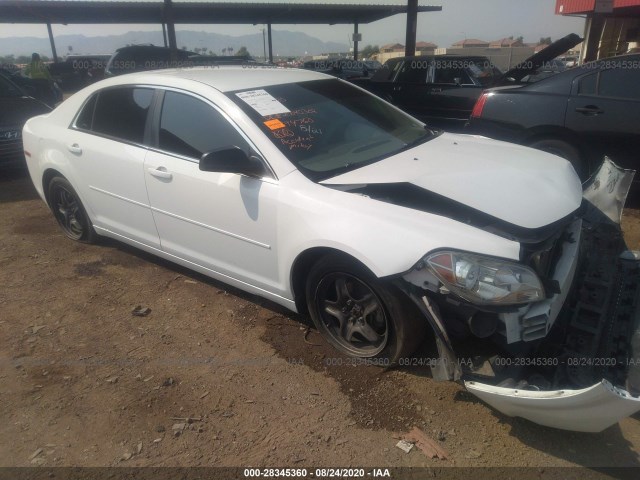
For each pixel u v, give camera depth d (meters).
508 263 2.43
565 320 2.82
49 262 4.48
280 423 2.64
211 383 2.94
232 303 3.76
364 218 2.70
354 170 3.08
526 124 5.59
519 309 2.43
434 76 9.20
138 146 3.78
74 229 4.82
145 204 3.80
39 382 2.96
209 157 2.88
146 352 3.22
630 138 5.04
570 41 6.03
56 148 4.41
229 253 3.39
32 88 12.54
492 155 3.36
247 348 3.24
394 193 2.91
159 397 2.83
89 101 4.25
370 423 2.63
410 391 2.83
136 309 3.69
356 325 3.00
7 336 3.41
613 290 2.96
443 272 2.44
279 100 3.49
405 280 2.57
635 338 2.65
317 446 2.49
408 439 2.52
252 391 2.87
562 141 5.46
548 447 2.46
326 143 3.31
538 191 2.89
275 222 3.02
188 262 3.76
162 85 3.68
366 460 2.41
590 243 3.27
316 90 3.79
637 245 4.55
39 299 3.87
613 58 5.22
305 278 3.15
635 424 2.60
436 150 3.44
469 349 2.63
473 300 2.40
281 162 3.05
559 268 2.78
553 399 2.16
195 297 3.86
